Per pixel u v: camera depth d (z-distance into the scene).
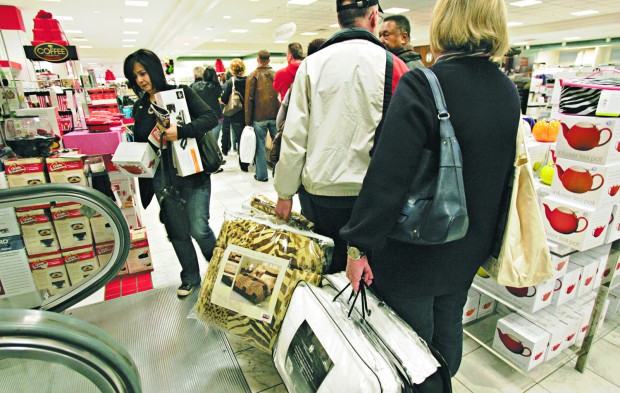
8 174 2.05
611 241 1.47
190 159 1.86
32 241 2.18
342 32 1.26
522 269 1.01
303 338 1.17
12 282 2.17
